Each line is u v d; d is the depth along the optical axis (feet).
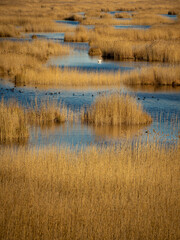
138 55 202.80
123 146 62.59
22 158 54.70
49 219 35.65
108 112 88.22
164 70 144.87
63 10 554.46
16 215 36.06
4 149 64.39
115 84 138.21
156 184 45.39
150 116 90.53
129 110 88.02
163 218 36.68
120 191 43.19
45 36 284.00
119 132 78.95
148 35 252.21
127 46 205.16
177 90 131.64
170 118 92.58
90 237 33.06
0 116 75.05
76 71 146.20
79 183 45.27
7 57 164.55
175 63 184.03
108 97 95.30
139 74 146.20
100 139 73.05
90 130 80.48
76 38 263.08
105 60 194.59
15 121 75.51
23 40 246.47
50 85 134.41
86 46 241.55
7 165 51.03
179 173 50.39
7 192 41.32
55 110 92.17
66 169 49.29
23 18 355.97
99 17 434.71
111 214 37.29
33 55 183.83
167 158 56.65
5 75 153.58
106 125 85.35
